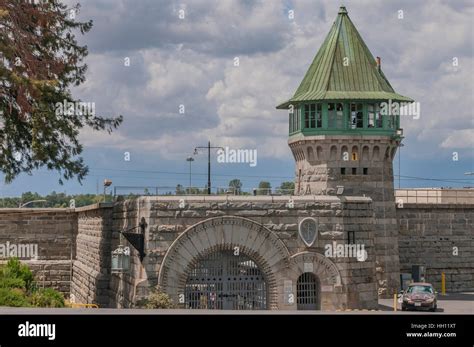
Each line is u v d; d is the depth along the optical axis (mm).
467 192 85938
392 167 66938
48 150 49969
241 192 51562
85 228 68000
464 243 74500
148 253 45062
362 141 65125
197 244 45625
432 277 73062
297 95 67562
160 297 43312
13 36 48094
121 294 49438
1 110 49812
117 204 54062
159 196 46312
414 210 72750
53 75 50344
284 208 46719
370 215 48594
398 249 71562
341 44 67938
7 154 50688
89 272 61781
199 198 46094
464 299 65250
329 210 47188
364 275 47938
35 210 74125
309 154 66125
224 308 46062
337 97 64375
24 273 49031
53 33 50844
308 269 46500
